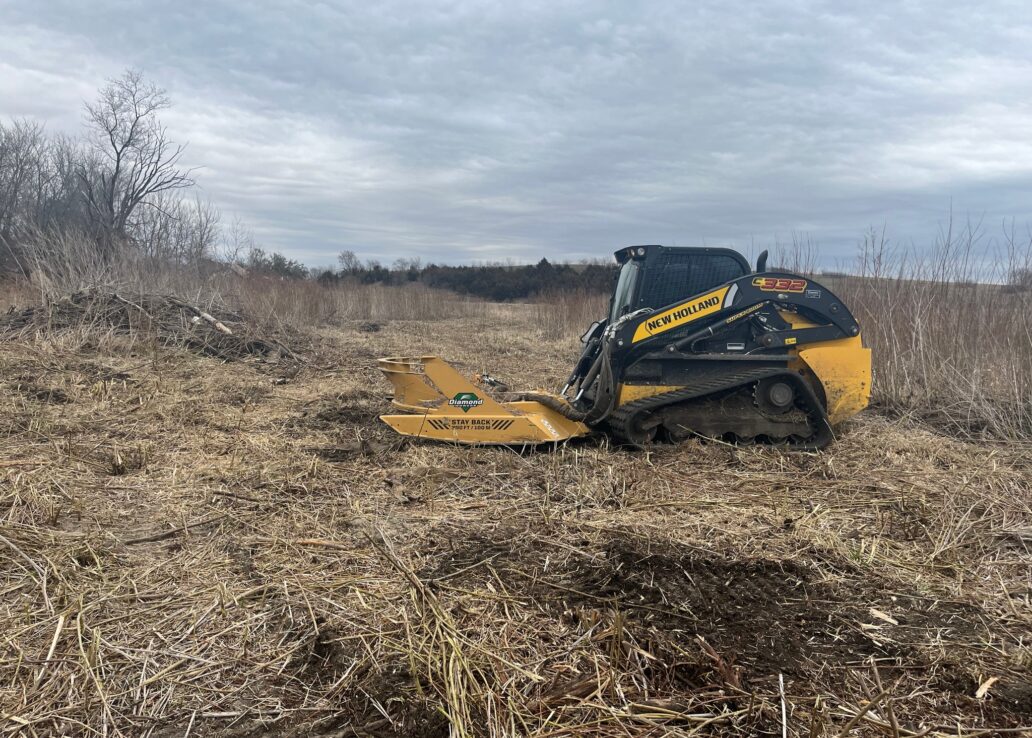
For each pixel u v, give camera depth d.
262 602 3.39
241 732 2.53
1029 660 2.92
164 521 4.38
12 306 12.50
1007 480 5.33
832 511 4.67
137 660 2.92
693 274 6.70
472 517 4.54
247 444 6.23
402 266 44.59
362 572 3.71
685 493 5.02
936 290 9.38
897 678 2.82
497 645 3.01
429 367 6.29
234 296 15.91
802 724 2.53
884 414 8.15
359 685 2.74
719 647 3.00
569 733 2.47
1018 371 7.79
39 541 3.93
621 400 6.36
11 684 2.75
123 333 11.38
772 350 6.49
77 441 6.08
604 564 3.77
